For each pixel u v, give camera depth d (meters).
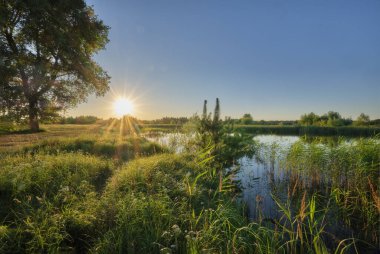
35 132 22.00
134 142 15.78
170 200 5.16
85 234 3.77
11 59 19.03
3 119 20.34
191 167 8.67
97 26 24.59
